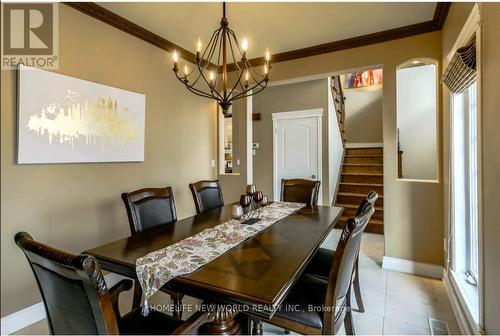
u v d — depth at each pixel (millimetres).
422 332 1957
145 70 3021
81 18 2396
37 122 2096
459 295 2098
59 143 2230
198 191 2738
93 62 2492
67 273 919
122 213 2791
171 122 3395
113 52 2670
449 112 2498
